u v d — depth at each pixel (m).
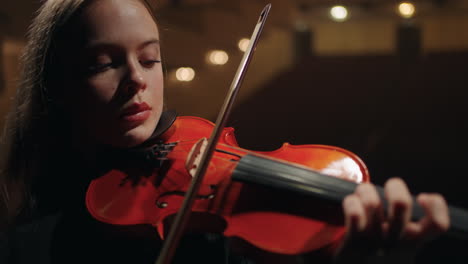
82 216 0.93
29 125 1.00
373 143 4.43
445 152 4.18
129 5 0.87
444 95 4.88
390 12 5.59
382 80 5.16
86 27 0.86
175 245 0.76
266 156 0.90
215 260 0.88
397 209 0.63
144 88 0.87
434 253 2.80
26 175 1.03
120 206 0.85
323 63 5.45
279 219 0.78
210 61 4.06
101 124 0.88
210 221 0.85
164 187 0.88
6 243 0.93
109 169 0.92
